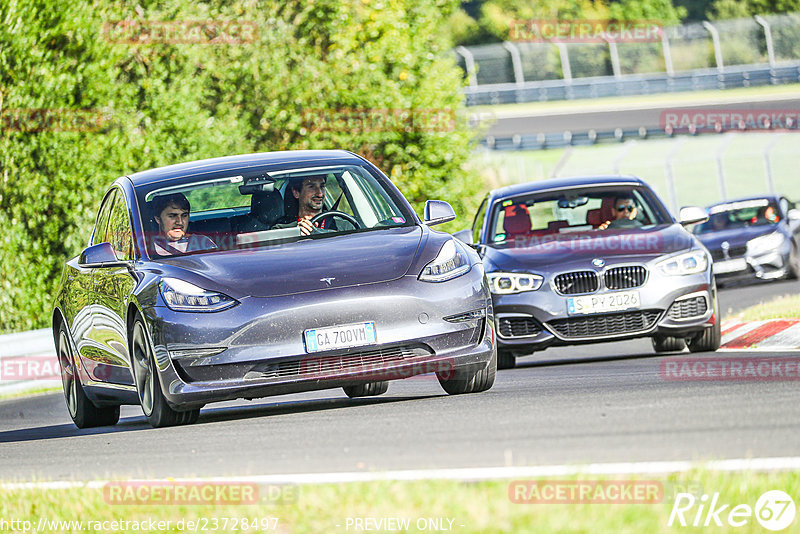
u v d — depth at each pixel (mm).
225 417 28453
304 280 25453
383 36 76812
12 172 66750
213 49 74750
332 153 31047
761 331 40188
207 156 72250
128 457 21766
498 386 30031
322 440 21141
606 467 16172
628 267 36906
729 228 77375
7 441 30141
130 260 28016
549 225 41031
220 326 24891
